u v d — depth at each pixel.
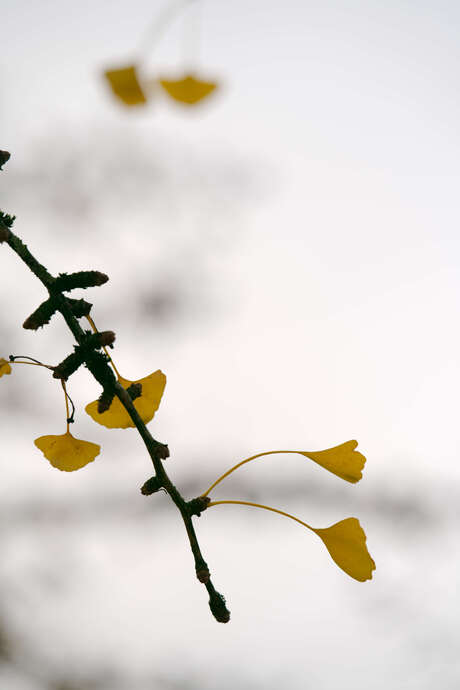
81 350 1.74
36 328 1.74
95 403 1.77
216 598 1.69
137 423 1.73
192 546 1.70
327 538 1.71
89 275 1.75
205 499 1.71
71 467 1.76
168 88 1.65
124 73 1.64
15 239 1.75
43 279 1.74
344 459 1.74
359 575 1.71
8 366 1.73
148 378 1.78
